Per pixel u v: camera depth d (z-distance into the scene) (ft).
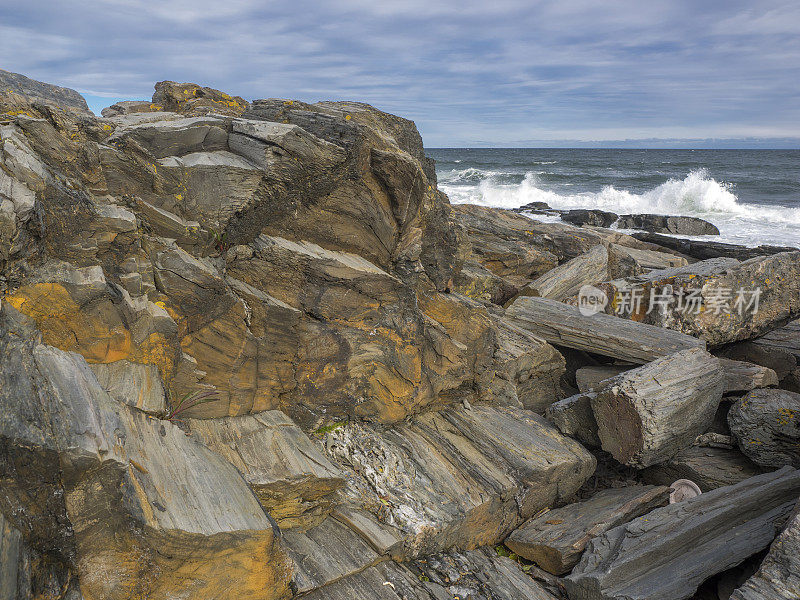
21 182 11.01
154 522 9.04
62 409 8.94
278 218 16.28
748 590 12.90
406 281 19.06
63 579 8.31
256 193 15.58
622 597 13.83
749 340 28.81
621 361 25.77
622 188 122.62
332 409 16.89
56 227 11.38
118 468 8.70
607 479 21.07
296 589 11.81
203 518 9.77
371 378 17.35
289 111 18.42
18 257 10.45
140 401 11.44
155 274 13.19
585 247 39.06
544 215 79.05
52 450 8.17
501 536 17.52
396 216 18.39
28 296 10.66
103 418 9.64
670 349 23.47
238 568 10.23
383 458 16.46
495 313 27.76
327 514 14.40
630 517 17.67
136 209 13.50
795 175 159.12
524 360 22.97
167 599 9.58
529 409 24.14
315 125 17.52
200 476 10.85
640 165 207.10
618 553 14.85
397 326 17.58
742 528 16.12
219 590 10.16
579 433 20.81
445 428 19.35
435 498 15.80
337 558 13.23
